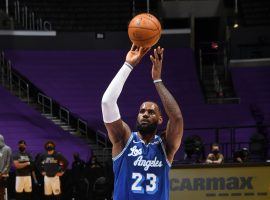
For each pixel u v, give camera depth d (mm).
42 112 23703
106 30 29859
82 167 16984
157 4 30891
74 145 22047
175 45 27938
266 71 26547
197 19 31328
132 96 25188
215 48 28844
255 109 23766
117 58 27328
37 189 16828
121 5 31109
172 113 4898
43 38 27047
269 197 12523
